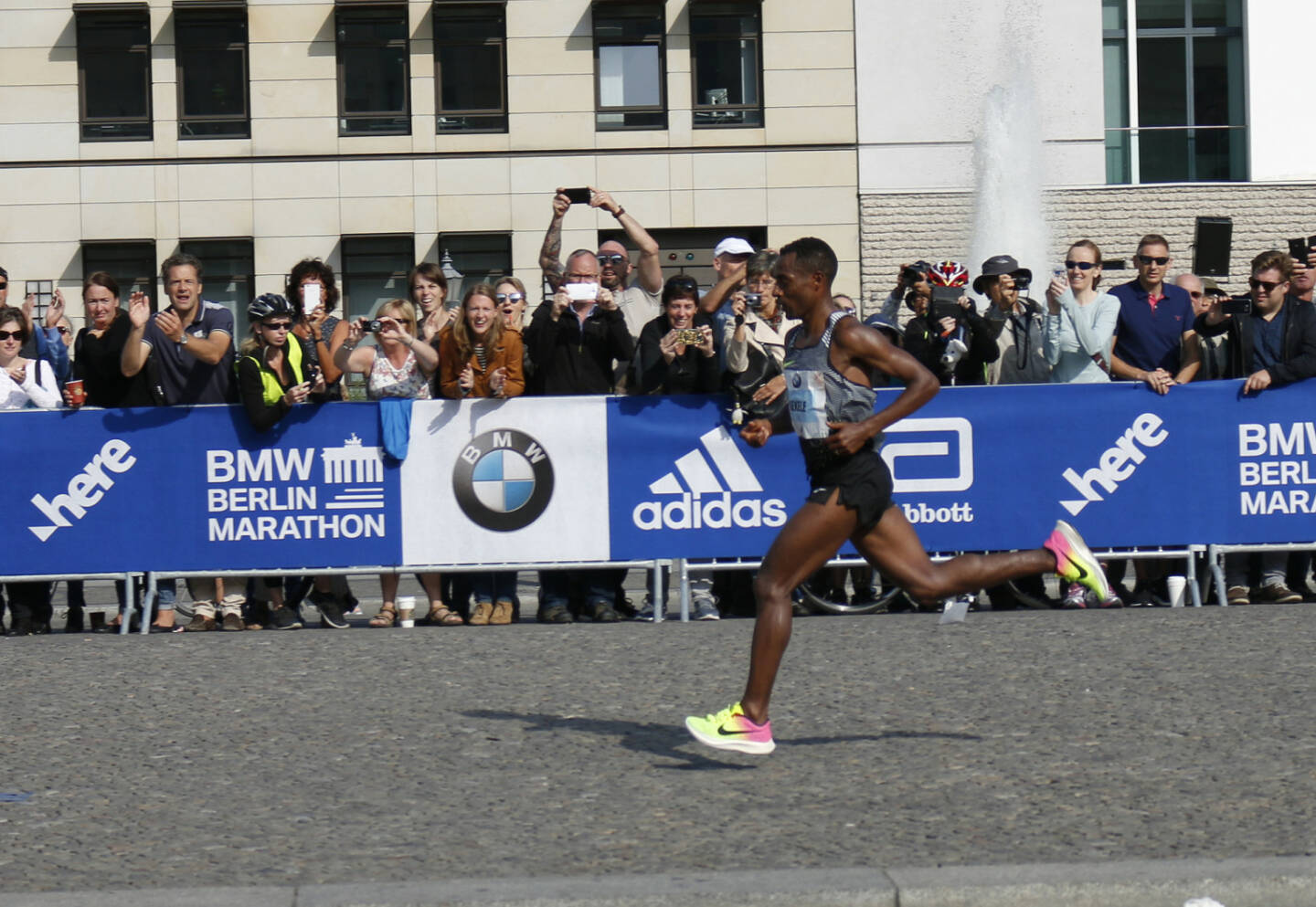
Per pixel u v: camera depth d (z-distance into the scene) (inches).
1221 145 1275.8
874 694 337.4
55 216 1255.5
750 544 466.3
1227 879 215.9
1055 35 1251.8
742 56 1264.8
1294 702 319.6
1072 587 474.6
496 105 1263.5
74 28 1248.8
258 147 1257.4
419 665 384.2
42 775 283.3
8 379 470.9
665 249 1272.1
